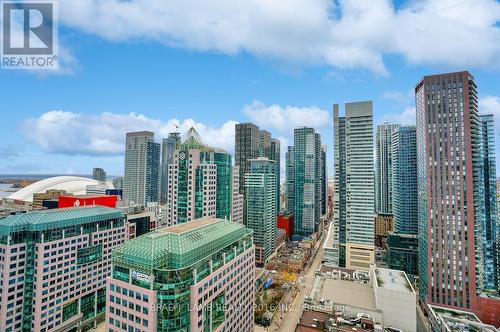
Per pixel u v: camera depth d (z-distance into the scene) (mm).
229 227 149750
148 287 100375
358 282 184375
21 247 147500
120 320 104000
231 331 130750
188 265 106812
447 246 190500
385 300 145000
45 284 151500
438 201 195500
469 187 188000
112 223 197750
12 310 143375
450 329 138000
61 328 158500
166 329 97375
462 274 184875
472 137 196000
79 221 173250
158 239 114500
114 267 110000
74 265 168250
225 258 130500
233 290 134625
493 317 175375
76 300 169375
